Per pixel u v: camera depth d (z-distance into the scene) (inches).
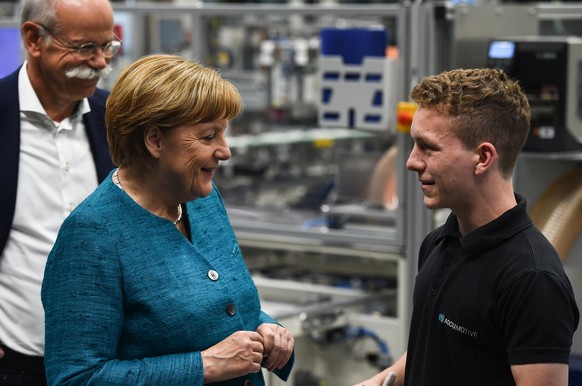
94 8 83.4
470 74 61.2
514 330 57.2
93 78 85.0
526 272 57.4
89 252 60.8
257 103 203.2
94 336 60.2
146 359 61.2
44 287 62.3
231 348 62.5
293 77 203.9
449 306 61.0
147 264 61.9
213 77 61.9
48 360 61.4
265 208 159.0
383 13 127.0
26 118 85.7
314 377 134.8
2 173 83.7
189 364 61.1
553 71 117.7
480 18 129.8
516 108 60.0
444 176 60.1
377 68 128.6
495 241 59.6
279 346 66.5
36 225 84.9
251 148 202.4
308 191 196.9
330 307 129.0
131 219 62.7
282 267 152.6
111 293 60.8
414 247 126.3
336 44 132.0
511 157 60.7
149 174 63.2
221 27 211.8
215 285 64.1
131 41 172.4
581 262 125.0
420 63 124.2
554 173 128.3
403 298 128.4
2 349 84.3
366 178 140.2
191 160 61.4
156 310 61.4
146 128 61.0
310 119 204.8
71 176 86.8
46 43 83.0
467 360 60.0
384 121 129.2
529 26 140.9
